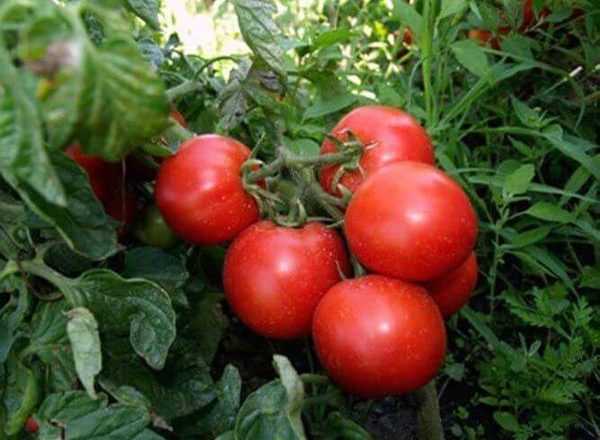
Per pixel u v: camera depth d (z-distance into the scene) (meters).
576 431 0.51
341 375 0.37
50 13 0.23
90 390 0.31
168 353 0.39
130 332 0.36
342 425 0.41
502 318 0.56
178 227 0.41
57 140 0.24
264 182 0.41
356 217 0.36
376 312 0.35
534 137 0.61
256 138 0.54
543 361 0.49
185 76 0.54
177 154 0.40
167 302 0.35
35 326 0.35
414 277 0.36
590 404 0.52
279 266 0.38
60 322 0.35
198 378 0.40
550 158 0.64
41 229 0.35
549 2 0.62
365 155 0.39
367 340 0.35
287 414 0.32
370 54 0.74
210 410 0.40
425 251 0.35
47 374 0.34
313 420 0.45
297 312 0.38
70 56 0.23
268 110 0.47
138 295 0.35
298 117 0.56
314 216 0.42
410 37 0.71
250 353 0.55
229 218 0.40
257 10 0.40
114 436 0.32
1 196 0.35
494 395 0.52
